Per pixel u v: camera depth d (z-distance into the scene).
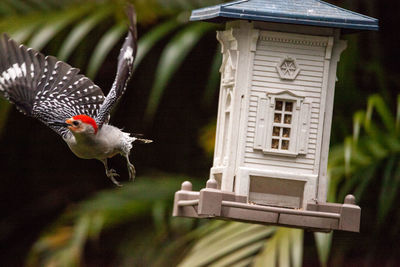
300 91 9.30
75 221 14.13
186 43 13.70
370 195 14.12
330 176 11.99
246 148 9.28
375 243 14.27
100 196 14.32
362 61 14.77
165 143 16.28
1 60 8.65
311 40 9.27
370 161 12.42
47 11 14.39
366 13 15.28
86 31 13.73
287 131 9.34
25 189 17.84
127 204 13.90
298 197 9.32
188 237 13.06
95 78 16.48
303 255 14.74
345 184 13.05
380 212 12.51
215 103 16.08
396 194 13.88
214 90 15.39
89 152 7.98
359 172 12.26
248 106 9.28
